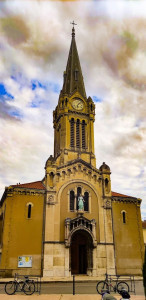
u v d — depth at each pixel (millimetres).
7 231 34438
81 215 37969
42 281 29078
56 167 40125
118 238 39625
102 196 41625
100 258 37156
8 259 33188
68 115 48156
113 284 28828
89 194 40969
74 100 50250
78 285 27500
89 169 42500
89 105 50500
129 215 41938
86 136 48125
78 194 40625
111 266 37125
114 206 41656
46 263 34125
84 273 37688
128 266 38219
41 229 36031
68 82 55000
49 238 35562
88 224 38000
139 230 41562
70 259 35875
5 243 33812
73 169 41594
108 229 39500
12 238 34312
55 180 39312
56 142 51562
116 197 42219
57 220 37156
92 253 36750
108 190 42250
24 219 35812
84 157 45969
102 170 43125
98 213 40250
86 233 37656
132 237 40469
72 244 38656
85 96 54125
